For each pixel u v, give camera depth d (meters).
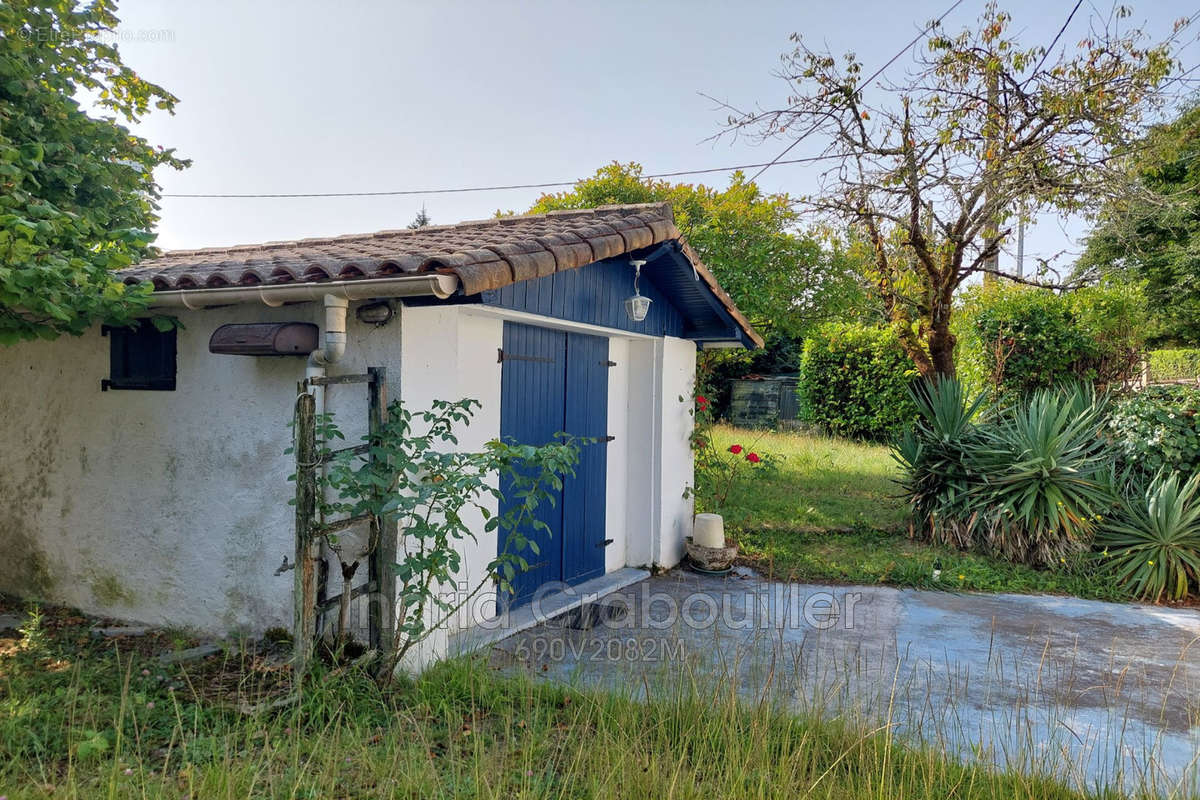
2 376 5.38
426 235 5.68
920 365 9.56
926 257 8.89
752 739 2.95
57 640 4.36
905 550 7.38
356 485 3.56
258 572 4.28
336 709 3.24
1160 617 5.61
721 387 18.36
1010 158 8.02
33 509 5.21
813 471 11.08
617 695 3.46
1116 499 6.77
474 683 3.72
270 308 4.18
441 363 4.17
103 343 4.88
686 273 6.16
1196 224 15.41
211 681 3.69
